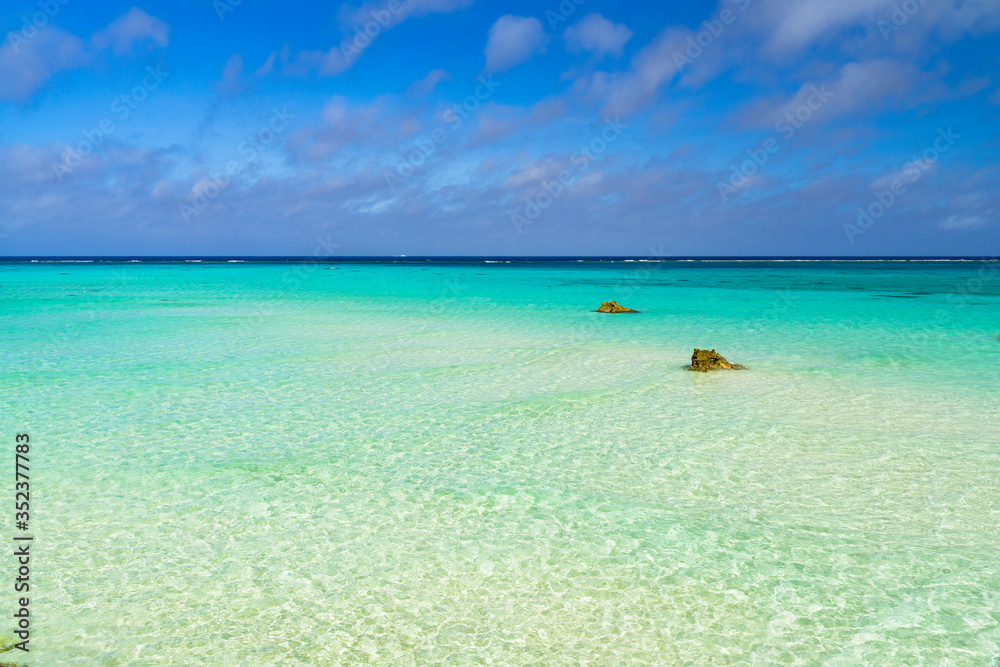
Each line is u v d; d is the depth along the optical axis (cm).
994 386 1409
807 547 660
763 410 1212
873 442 1012
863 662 480
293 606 558
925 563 624
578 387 1411
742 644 503
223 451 973
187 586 590
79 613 544
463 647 502
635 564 629
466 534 698
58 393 1324
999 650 491
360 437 1048
